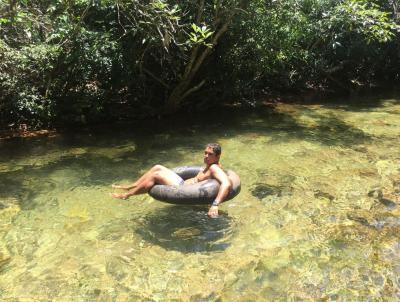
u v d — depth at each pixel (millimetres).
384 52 11656
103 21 6387
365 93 10922
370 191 4562
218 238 3551
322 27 8930
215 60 8094
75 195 4309
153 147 5930
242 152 5777
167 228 3680
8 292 2838
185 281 2998
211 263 3211
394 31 11242
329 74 10828
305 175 4980
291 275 3090
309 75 10586
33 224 3717
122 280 2994
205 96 8414
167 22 6207
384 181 4840
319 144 6238
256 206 4137
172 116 7734
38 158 5352
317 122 7633
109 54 6367
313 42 10203
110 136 6398
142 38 6496
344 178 4910
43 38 6266
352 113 8461
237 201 4223
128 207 4051
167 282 2984
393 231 3732
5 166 5059
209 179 3746
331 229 3752
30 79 6328
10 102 6098
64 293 2844
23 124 6383
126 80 6805
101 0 5465
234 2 6621
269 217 3924
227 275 3072
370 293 2906
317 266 3205
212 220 3820
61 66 6301
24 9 5160
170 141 6238
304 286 2971
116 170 5020
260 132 6840
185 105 8148
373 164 5402
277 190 4527
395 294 2898
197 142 6215
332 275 3100
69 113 6637
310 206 4180
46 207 4039
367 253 3391
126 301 2779
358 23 8008
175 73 7352
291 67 10031
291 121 7648
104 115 7066
